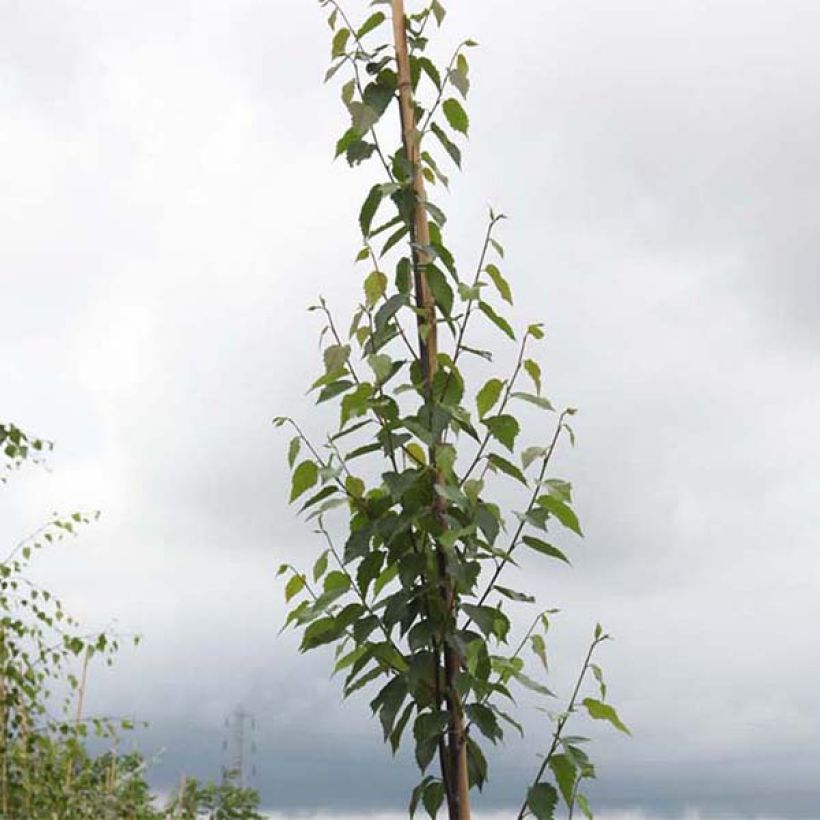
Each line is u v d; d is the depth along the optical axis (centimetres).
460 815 230
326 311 251
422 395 243
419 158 258
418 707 240
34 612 529
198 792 716
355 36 263
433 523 235
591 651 244
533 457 240
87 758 568
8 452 535
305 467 247
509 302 249
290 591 255
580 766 232
